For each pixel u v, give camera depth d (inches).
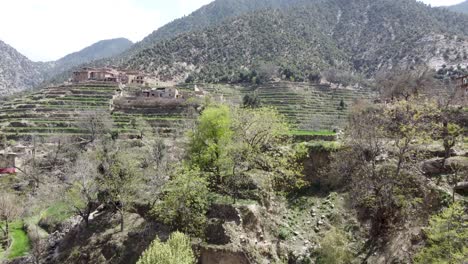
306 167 1692.9
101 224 1755.7
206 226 1407.5
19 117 4224.9
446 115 1739.7
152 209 1526.8
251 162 1674.5
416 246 1147.3
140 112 4345.5
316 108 4660.4
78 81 6122.1
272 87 5762.8
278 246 1390.3
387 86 3238.2
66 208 1964.8
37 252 1776.6
